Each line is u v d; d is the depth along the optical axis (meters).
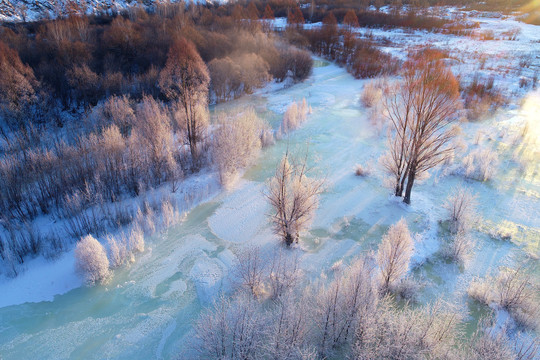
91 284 17.98
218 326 13.95
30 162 27.09
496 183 25.81
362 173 27.33
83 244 17.88
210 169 28.38
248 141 28.69
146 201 23.34
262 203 24.47
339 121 38.28
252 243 20.95
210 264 19.53
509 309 16.09
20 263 19.25
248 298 15.87
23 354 15.03
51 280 18.41
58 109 40.69
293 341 13.41
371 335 13.77
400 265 16.44
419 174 23.55
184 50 26.39
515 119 36.38
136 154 26.12
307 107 41.25
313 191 19.62
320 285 17.39
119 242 19.94
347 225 22.19
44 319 16.53
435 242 20.47
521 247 20.02
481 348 13.45
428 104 21.05
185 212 23.55
